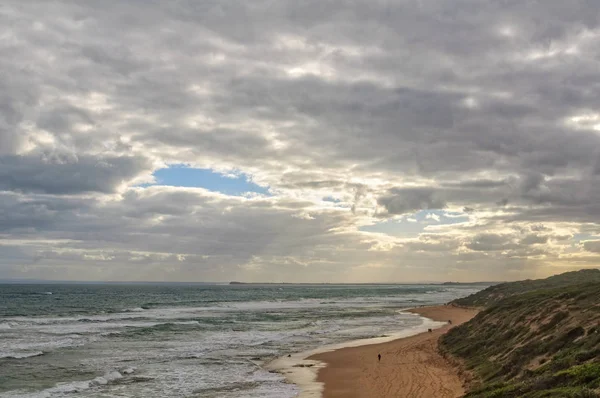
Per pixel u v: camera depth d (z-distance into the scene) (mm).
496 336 30375
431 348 36531
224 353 35750
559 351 21156
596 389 12828
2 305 90875
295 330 50969
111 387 25016
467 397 19062
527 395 14961
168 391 24312
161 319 63094
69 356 33844
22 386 24984
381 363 31641
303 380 27000
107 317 65875
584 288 32094
